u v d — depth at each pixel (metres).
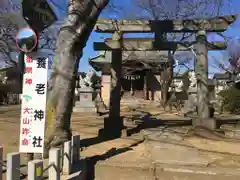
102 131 10.71
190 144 8.98
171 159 6.97
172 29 11.38
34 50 5.38
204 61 11.57
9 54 26.31
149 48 11.59
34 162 3.71
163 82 30.72
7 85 39.53
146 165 6.38
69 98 6.86
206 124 11.43
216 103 26.00
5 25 22.42
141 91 41.53
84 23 6.95
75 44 6.95
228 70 41.62
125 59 32.41
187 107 23.02
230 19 11.21
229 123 14.33
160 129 12.25
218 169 6.17
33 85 5.30
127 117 17.95
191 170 6.06
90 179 6.09
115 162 6.60
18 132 11.02
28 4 5.44
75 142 6.14
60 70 6.86
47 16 5.72
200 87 11.68
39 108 5.25
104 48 11.28
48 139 6.46
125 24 11.28
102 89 34.53
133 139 9.78
